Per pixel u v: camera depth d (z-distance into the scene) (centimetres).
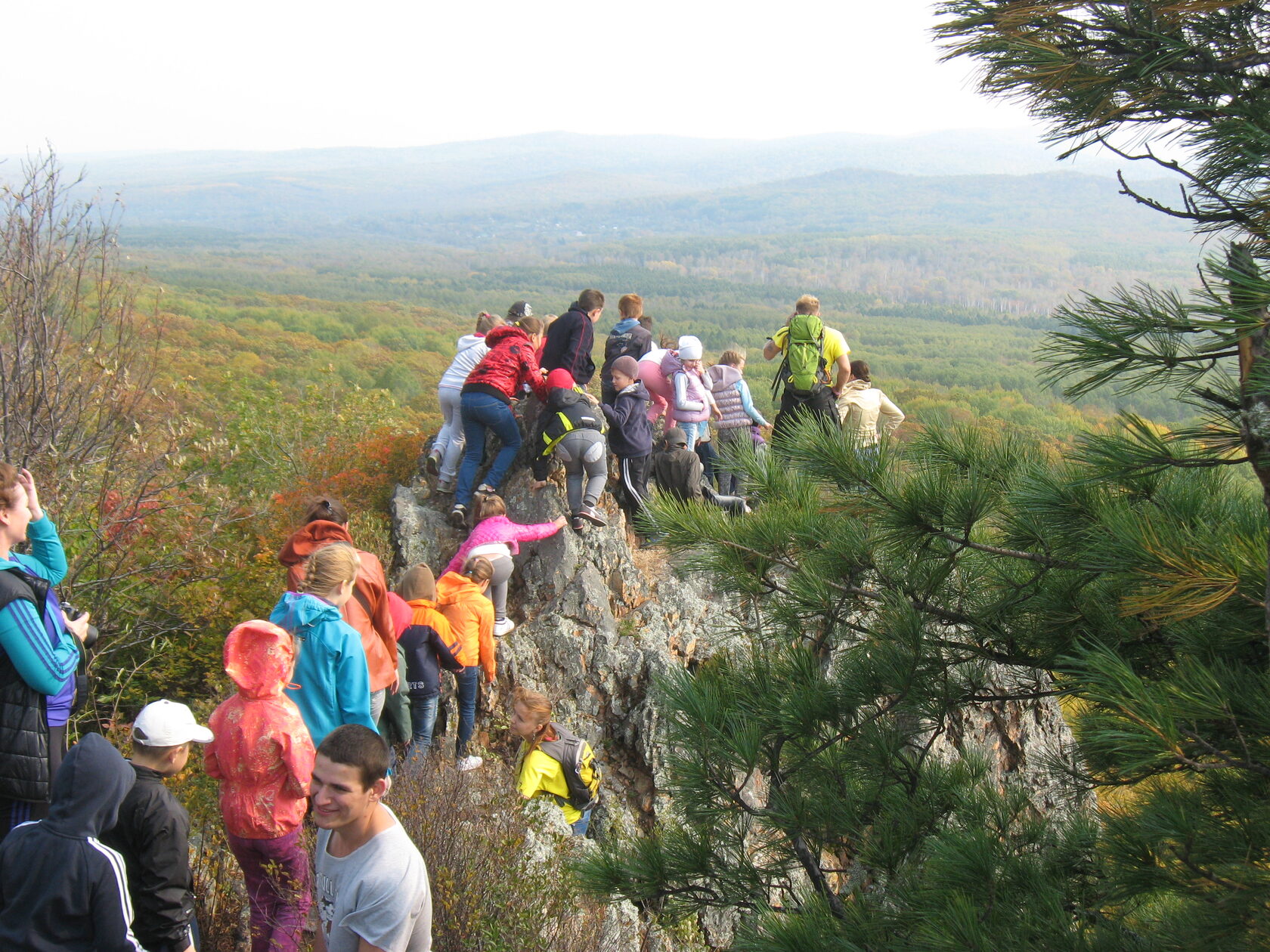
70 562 558
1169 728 223
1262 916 212
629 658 621
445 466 717
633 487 677
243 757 323
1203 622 285
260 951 329
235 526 759
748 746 340
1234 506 294
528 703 488
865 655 358
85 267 563
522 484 708
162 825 297
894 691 345
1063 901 292
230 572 637
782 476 378
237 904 391
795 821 352
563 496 688
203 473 718
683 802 368
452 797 416
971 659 345
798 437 363
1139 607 243
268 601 632
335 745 240
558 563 653
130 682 563
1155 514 279
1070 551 310
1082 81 215
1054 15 223
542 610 645
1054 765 363
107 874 261
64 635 334
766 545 361
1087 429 264
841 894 366
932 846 314
